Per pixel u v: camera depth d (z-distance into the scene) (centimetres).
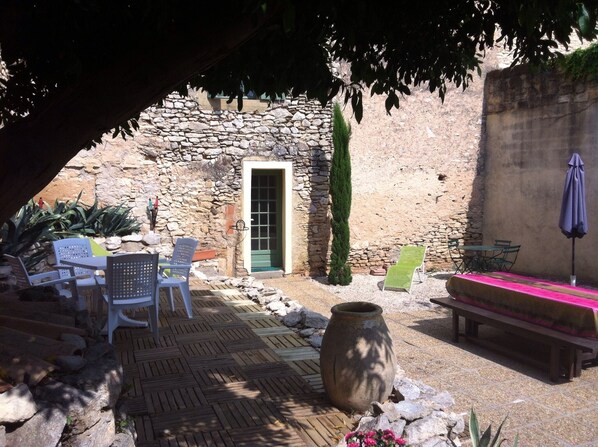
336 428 323
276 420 332
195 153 965
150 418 334
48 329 271
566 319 481
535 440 357
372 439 255
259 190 1037
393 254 1092
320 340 495
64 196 890
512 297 545
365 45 295
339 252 970
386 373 345
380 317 359
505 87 1095
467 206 1148
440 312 774
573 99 960
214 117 974
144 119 933
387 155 1075
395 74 314
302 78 299
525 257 1065
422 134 1100
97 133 215
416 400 350
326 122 1039
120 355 456
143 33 229
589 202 938
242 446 299
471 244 1156
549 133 1009
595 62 909
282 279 1021
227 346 486
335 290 934
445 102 1115
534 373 500
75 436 211
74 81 236
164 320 580
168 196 952
